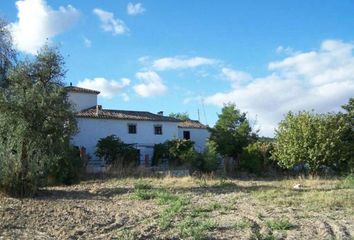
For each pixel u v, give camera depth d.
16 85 25.72
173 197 20.73
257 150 44.53
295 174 41.91
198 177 34.81
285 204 19.44
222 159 47.25
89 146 49.03
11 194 19.03
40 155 20.64
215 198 21.59
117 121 51.03
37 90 23.33
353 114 39.59
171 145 46.84
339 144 37.84
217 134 49.69
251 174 43.75
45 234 12.76
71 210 16.53
